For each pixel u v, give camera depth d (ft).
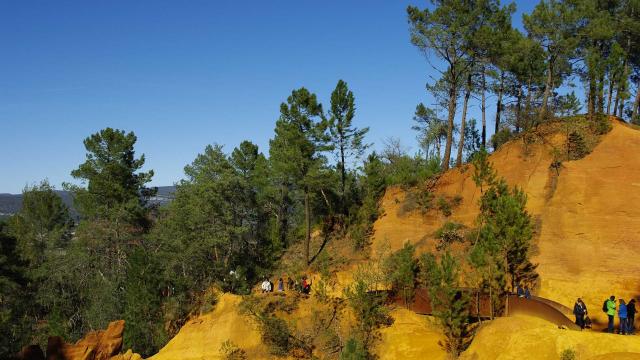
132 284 121.08
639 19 136.46
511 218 83.41
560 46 123.44
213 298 117.91
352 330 94.53
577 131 112.88
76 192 173.78
